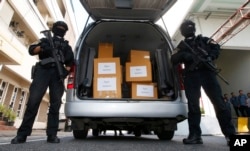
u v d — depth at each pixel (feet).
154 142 8.43
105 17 10.03
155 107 8.01
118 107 7.91
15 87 34.94
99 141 8.50
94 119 8.39
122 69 10.43
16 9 30.09
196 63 7.85
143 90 9.38
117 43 11.62
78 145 6.68
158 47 11.28
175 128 9.27
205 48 8.05
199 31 36.06
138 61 9.85
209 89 7.82
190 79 8.00
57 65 7.73
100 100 8.05
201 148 6.31
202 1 33.71
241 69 44.62
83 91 8.86
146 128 10.10
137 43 11.68
